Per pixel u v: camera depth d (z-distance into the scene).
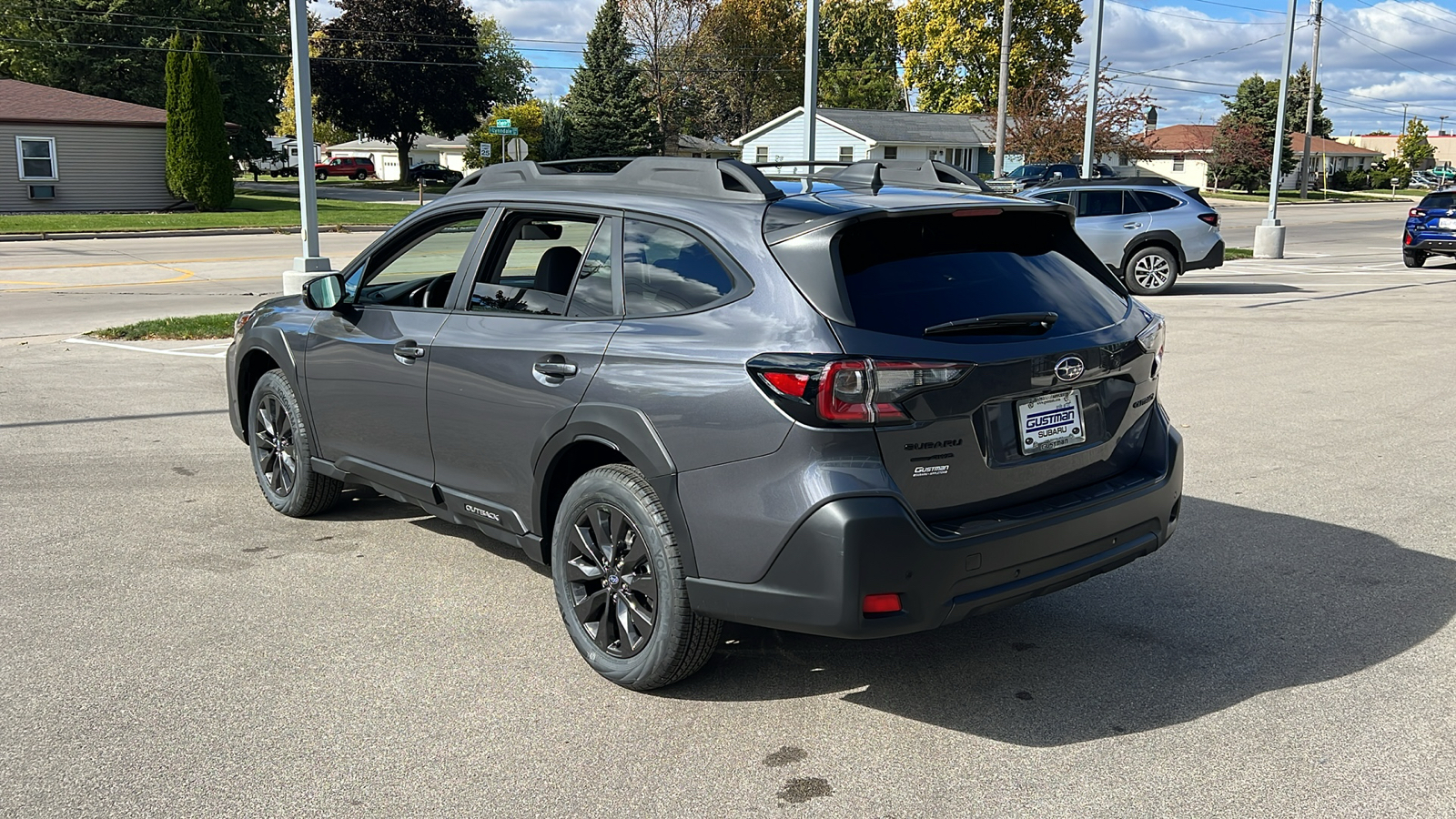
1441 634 4.32
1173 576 5.00
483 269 4.46
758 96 89.44
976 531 3.39
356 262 5.22
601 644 3.92
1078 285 3.92
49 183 36.84
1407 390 9.21
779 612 3.38
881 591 3.25
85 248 26.95
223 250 26.28
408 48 66.94
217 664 4.04
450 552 5.32
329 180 76.12
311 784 3.23
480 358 4.26
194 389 9.31
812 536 3.25
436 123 70.19
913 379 3.26
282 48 61.44
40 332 12.95
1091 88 25.28
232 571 5.04
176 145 37.84
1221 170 79.81
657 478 3.60
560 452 3.97
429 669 4.03
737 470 3.40
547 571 5.08
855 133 59.56
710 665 4.09
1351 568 5.07
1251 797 3.17
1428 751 3.42
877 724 3.63
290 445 5.72
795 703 3.79
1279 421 8.09
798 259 3.41
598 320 3.92
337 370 5.12
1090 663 4.10
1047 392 3.62
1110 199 16.75
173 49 37.28
